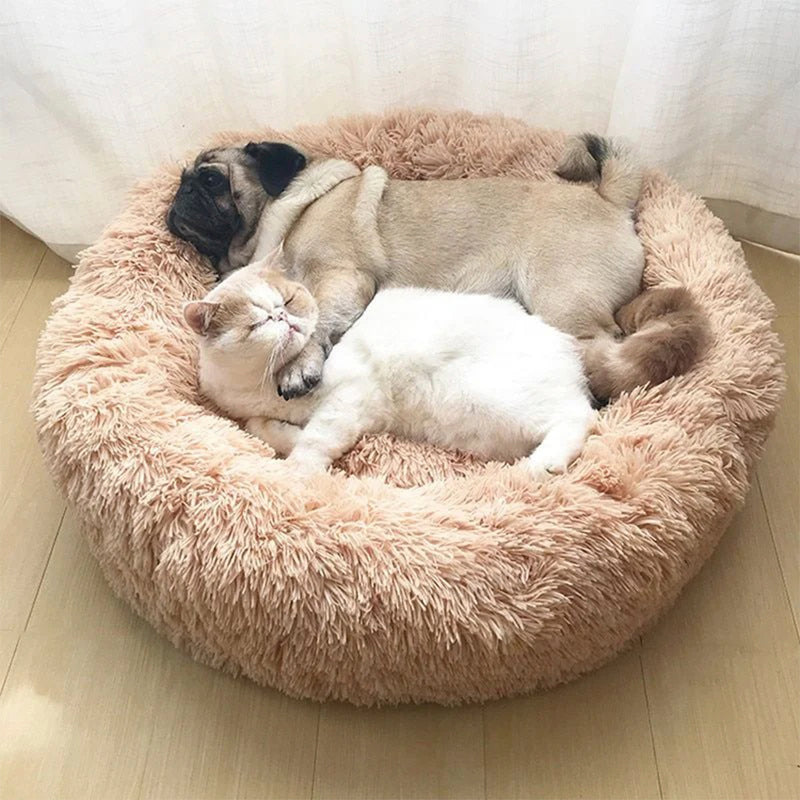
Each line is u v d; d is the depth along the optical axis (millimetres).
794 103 1027
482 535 753
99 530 824
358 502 778
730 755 785
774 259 1183
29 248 1238
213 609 759
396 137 1077
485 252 971
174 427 826
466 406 838
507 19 1012
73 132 1101
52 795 775
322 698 805
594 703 816
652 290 915
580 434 816
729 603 879
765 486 963
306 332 873
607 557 750
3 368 1096
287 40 1085
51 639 871
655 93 1014
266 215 1014
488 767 785
